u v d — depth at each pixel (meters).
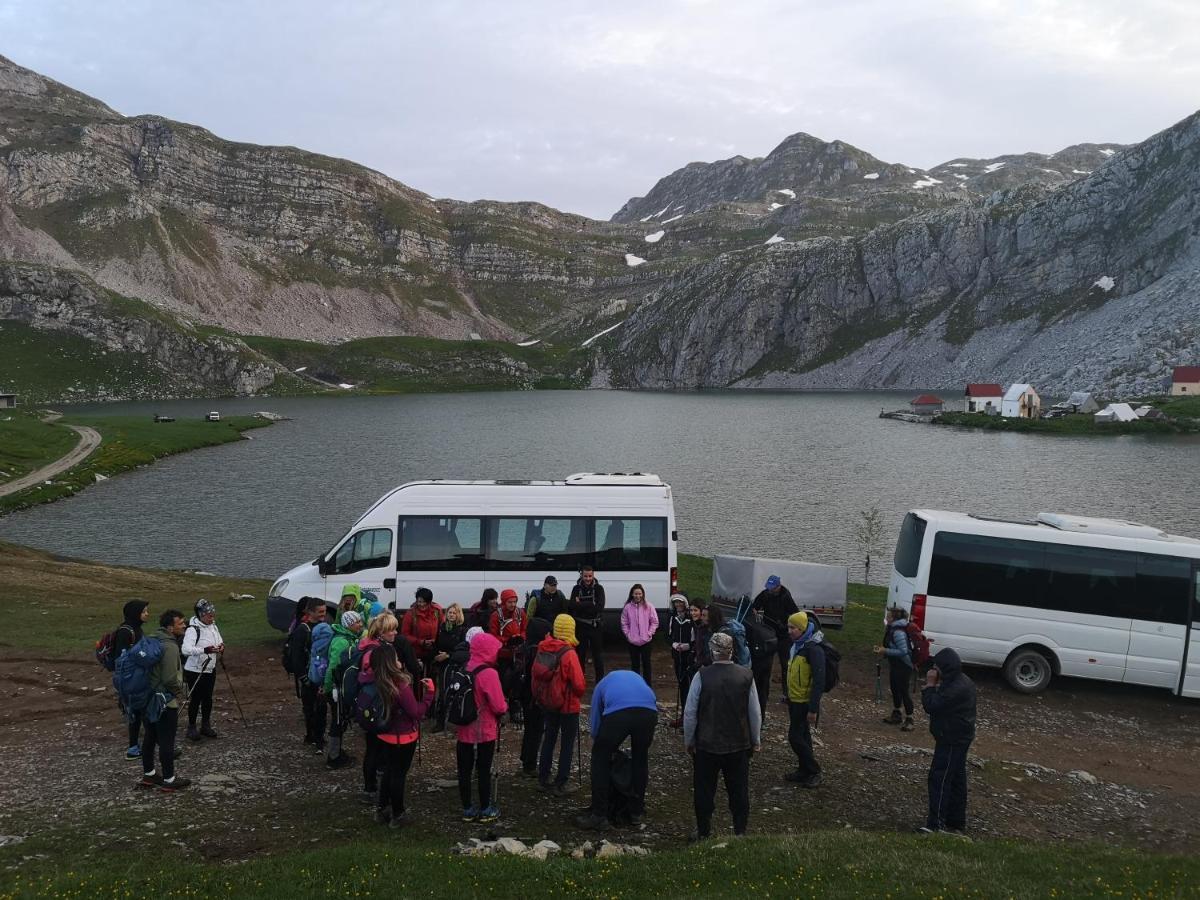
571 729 12.88
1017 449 118.62
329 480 88.06
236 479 88.50
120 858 9.73
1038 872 9.76
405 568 22.61
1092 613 20.61
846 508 72.19
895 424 164.88
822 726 17.31
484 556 22.78
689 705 11.00
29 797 12.06
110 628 25.77
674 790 13.34
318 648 13.67
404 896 8.41
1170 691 21.38
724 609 27.11
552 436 141.88
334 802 12.08
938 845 10.76
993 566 21.11
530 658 13.69
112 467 93.06
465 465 101.56
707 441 131.88
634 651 18.25
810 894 8.65
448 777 13.52
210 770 13.43
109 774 13.16
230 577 46.38
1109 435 138.75
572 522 23.16
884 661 22.81
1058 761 16.44
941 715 12.07
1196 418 146.38
